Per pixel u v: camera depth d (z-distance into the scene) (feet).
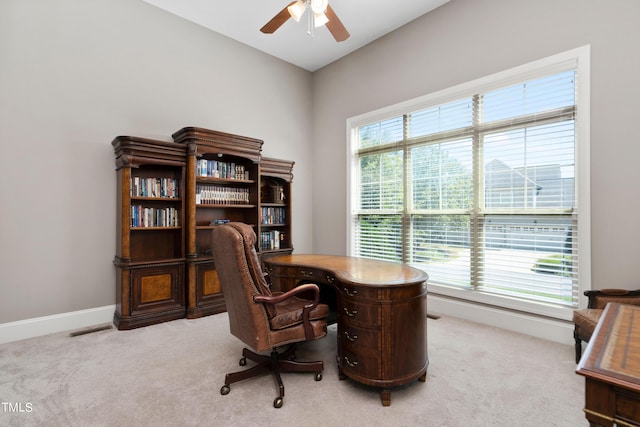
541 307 9.30
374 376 6.08
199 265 11.39
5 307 9.05
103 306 10.66
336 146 16.07
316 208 17.19
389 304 6.10
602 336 3.63
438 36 11.87
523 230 9.91
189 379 6.93
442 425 5.41
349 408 5.90
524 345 8.70
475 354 8.13
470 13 10.98
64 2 9.94
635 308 4.69
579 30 8.73
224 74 13.83
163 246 11.71
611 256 8.29
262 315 6.20
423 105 12.38
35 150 9.49
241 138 12.50
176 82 12.40
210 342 8.96
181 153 11.23
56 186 9.84
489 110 10.68
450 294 11.47
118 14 10.98
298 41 14.33
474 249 10.98
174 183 11.52
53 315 9.78
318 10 8.28
